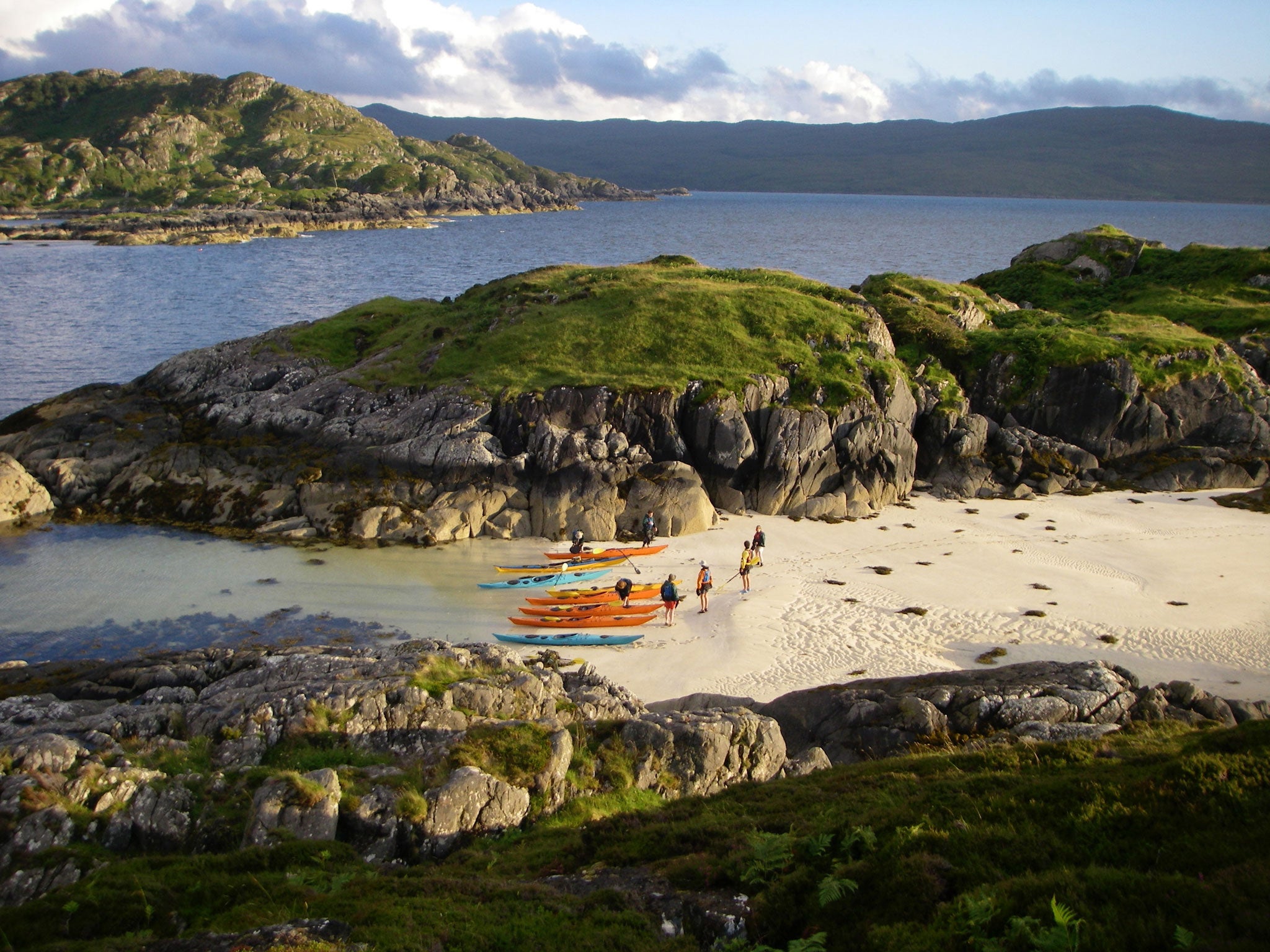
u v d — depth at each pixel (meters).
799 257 170.88
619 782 21.03
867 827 15.79
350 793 18.27
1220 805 14.41
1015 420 59.81
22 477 47.62
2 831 16.94
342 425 52.03
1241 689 30.58
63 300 115.50
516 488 48.00
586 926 13.76
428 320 65.88
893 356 59.94
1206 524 48.78
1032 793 16.11
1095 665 27.53
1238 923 11.20
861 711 25.73
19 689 28.19
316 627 36.25
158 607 37.62
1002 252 189.75
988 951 11.50
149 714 22.28
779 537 47.19
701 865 15.56
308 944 12.90
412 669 24.58
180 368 61.72
